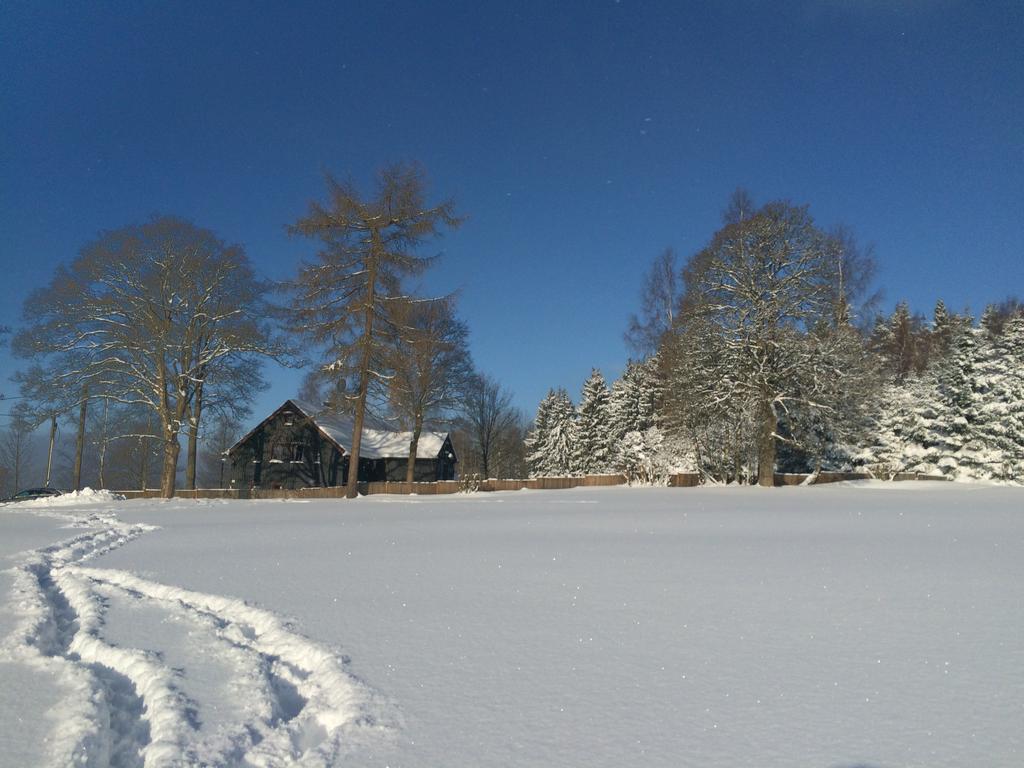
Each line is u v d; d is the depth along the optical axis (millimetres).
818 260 35750
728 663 5145
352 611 6945
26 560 10836
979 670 4914
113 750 3977
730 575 8672
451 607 7070
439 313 38594
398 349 34688
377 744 3822
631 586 8039
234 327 37844
